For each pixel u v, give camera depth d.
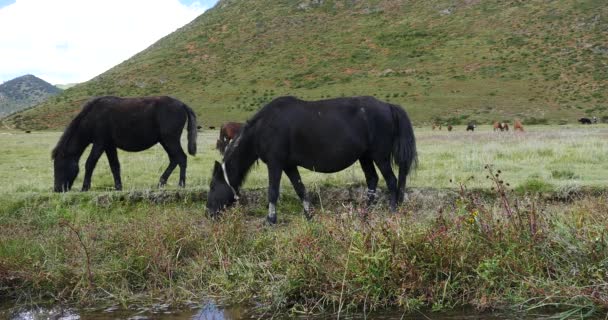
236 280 6.20
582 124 53.91
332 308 5.62
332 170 8.51
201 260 6.62
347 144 8.29
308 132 8.23
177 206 9.52
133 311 5.75
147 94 93.00
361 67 95.00
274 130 8.29
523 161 14.39
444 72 85.75
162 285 6.33
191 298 6.06
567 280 5.54
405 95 76.38
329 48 105.88
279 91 87.44
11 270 6.39
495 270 5.65
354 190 9.87
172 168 11.11
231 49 113.00
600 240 5.78
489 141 24.05
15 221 8.69
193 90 92.62
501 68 83.62
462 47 95.75
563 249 5.92
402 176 8.73
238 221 7.48
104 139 10.86
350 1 128.88
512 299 5.48
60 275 6.37
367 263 5.76
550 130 37.69
